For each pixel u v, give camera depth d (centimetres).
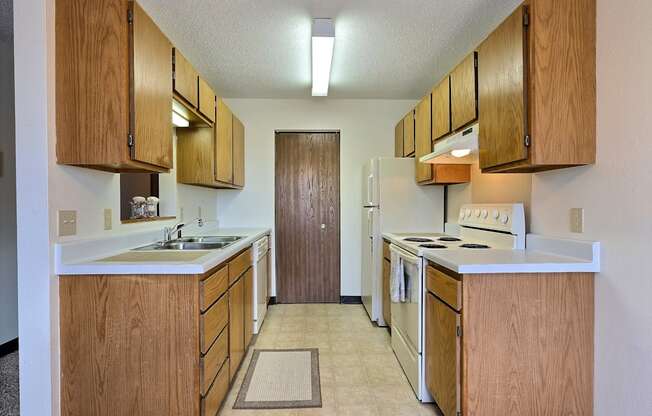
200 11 221
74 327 156
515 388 160
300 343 301
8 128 283
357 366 258
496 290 159
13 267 286
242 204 419
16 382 232
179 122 277
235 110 416
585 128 160
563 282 161
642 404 137
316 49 253
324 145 431
